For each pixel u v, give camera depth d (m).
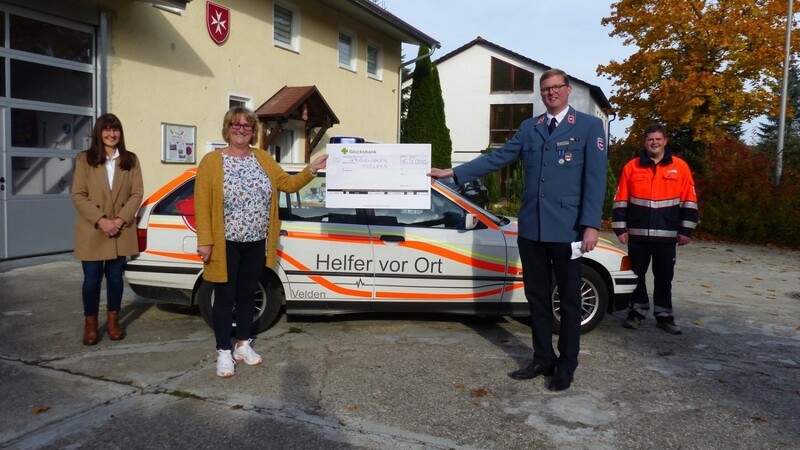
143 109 10.04
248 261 4.36
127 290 6.84
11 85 8.00
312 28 14.98
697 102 20.52
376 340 5.20
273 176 4.45
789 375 4.59
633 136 23.33
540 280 4.28
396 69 19.70
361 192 4.85
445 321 5.88
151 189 10.27
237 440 3.34
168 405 3.78
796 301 7.62
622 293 5.52
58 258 8.42
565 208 4.04
